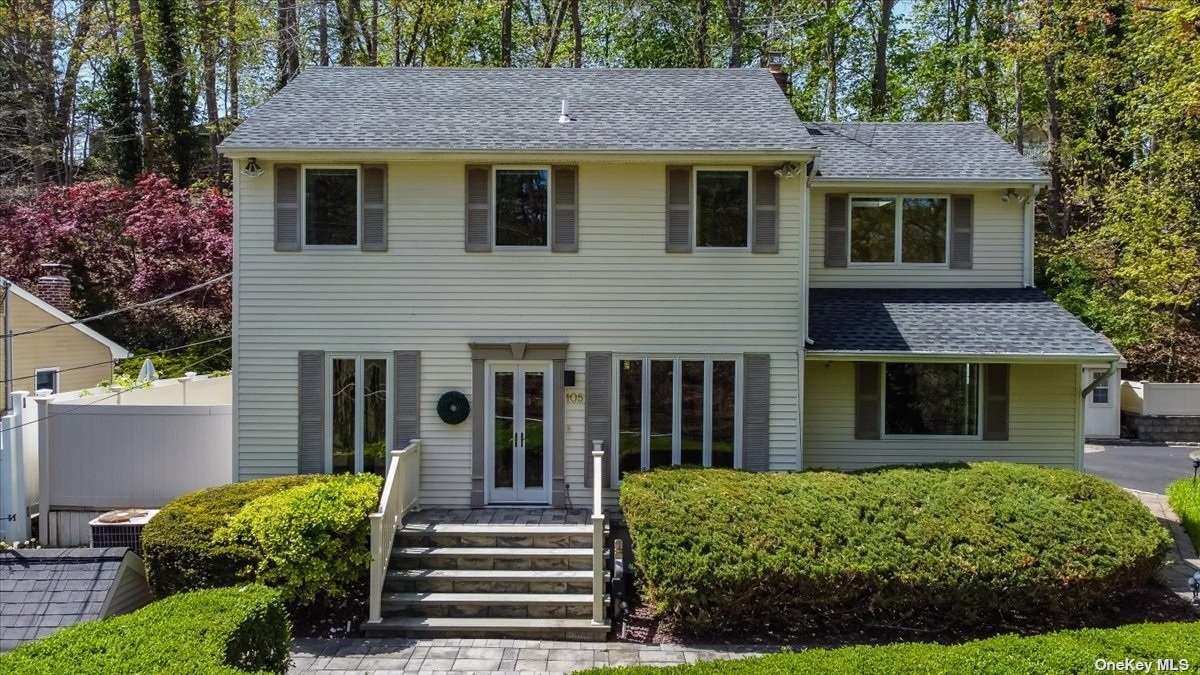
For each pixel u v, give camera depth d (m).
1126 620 8.76
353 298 11.57
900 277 13.77
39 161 28.28
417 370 11.60
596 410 11.64
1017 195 13.51
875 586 8.39
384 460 11.62
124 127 29.17
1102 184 25.84
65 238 22.08
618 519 11.55
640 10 26.22
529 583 9.31
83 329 18.33
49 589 8.24
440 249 11.59
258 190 11.52
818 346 11.66
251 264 11.52
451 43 26.72
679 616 8.52
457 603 8.95
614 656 8.07
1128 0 19.17
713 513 8.95
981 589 8.34
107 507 11.28
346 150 11.08
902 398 12.73
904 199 13.73
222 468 11.56
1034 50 24.28
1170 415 22.31
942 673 5.68
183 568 8.65
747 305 11.66
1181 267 19.11
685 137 11.62
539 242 11.67
